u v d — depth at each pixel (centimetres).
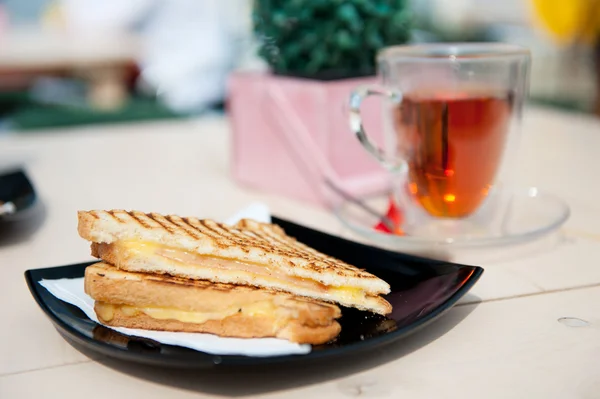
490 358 35
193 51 190
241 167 65
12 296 43
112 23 217
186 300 36
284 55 60
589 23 102
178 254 38
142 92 221
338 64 59
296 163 59
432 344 37
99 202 60
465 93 48
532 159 72
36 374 35
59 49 199
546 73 152
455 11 181
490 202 52
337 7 57
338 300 38
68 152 80
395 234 48
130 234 38
